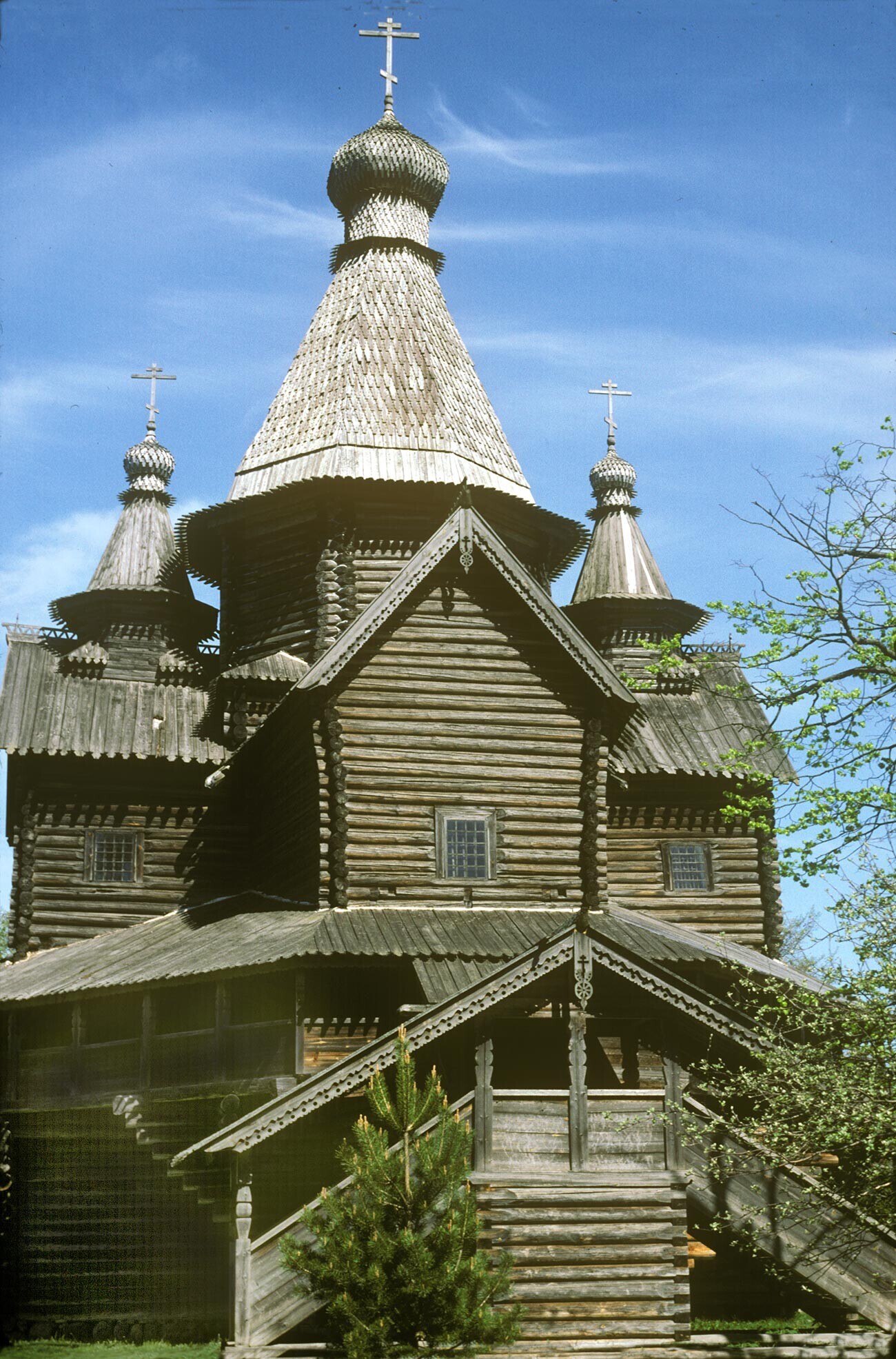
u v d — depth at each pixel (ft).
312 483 104.88
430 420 112.06
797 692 72.54
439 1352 52.75
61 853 103.71
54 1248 87.71
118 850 104.78
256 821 105.29
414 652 91.15
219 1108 79.36
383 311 118.52
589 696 93.30
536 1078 77.15
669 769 107.04
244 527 110.63
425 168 124.88
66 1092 88.79
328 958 78.13
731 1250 75.05
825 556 72.38
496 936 82.38
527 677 92.63
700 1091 73.15
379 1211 54.19
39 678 109.81
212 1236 79.46
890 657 71.56
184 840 105.91
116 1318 79.77
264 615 108.47
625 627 132.26
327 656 87.71
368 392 112.88
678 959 83.61
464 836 89.35
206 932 91.97
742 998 87.10
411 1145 59.98
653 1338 63.62
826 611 72.54
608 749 95.50
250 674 99.71
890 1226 63.82
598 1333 63.21
